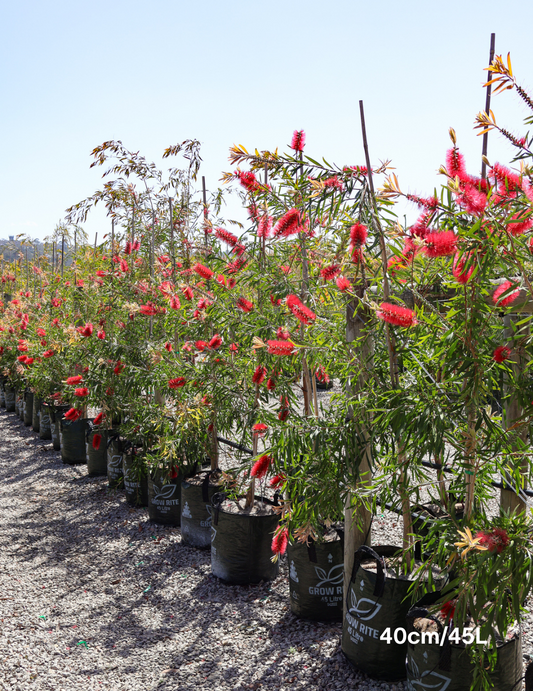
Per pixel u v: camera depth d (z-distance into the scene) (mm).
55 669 2805
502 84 1571
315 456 2461
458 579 1747
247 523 3488
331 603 3000
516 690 2012
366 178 2361
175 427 4152
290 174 2711
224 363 3705
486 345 1815
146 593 3592
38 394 8164
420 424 1807
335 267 2330
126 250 5516
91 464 6246
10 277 12125
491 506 3391
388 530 3852
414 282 2074
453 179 1616
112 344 5172
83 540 4543
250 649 2863
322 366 3098
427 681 2016
